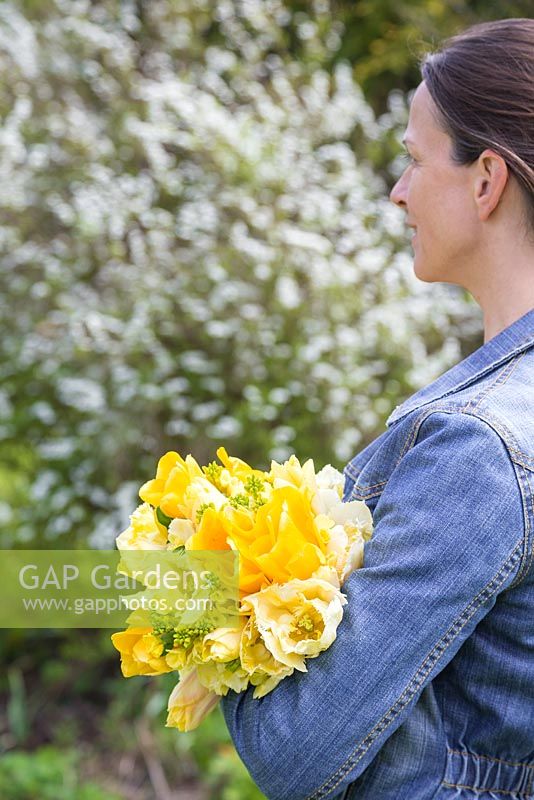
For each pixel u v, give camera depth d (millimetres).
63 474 4898
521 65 1402
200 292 4824
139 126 5113
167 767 4156
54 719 4547
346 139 5754
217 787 3980
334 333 4750
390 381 4871
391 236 5273
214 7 5820
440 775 1284
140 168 5332
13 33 5449
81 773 4168
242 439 4711
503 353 1402
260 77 5789
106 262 5051
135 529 1469
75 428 4988
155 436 4801
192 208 4945
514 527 1211
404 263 4988
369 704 1212
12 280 5180
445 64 1466
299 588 1268
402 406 1476
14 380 5086
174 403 4633
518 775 1304
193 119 5105
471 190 1442
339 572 1297
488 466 1228
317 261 4777
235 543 1300
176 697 1385
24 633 4875
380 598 1230
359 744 1215
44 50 5449
